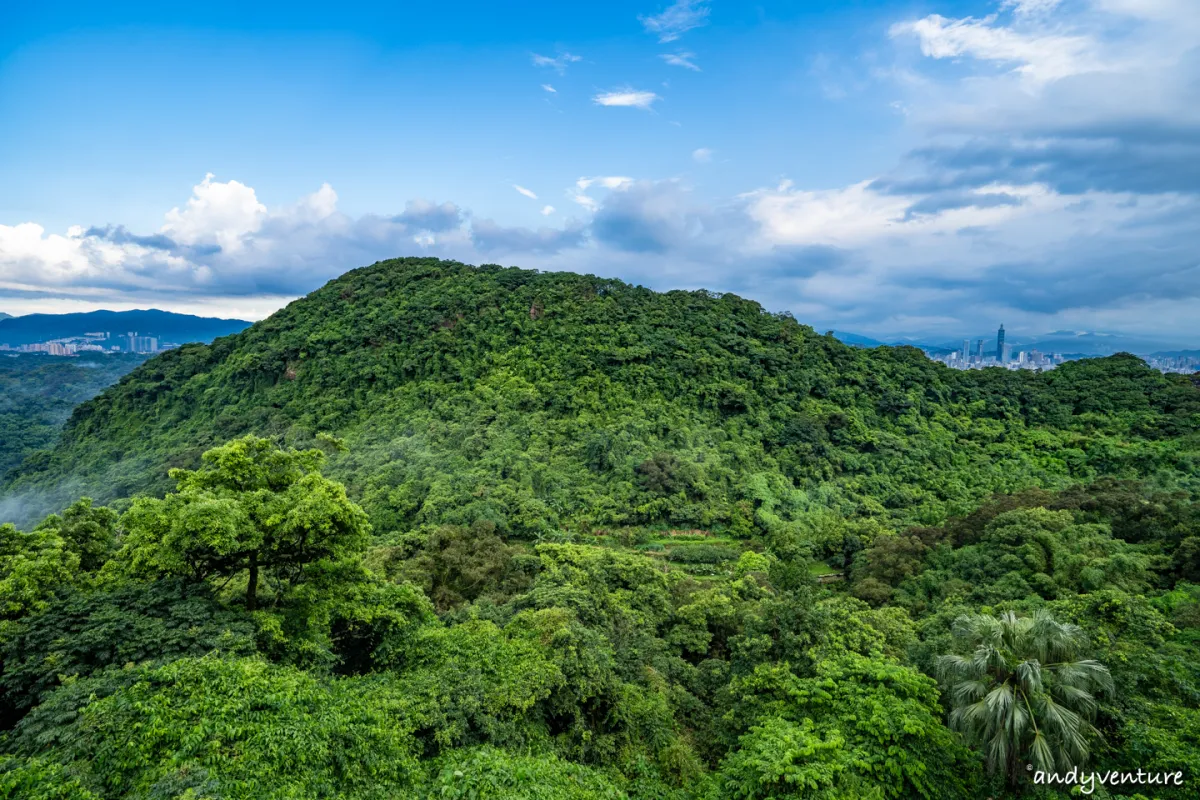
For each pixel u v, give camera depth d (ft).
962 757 60.29
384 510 193.98
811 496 233.14
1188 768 53.42
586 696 77.15
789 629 87.92
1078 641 59.31
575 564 140.36
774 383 285.23
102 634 56.13
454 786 51.11
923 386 312.71
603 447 233.76
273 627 65.36
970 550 152.87
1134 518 149.38
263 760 45.50
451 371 284.41
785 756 56.75
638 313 321.73
